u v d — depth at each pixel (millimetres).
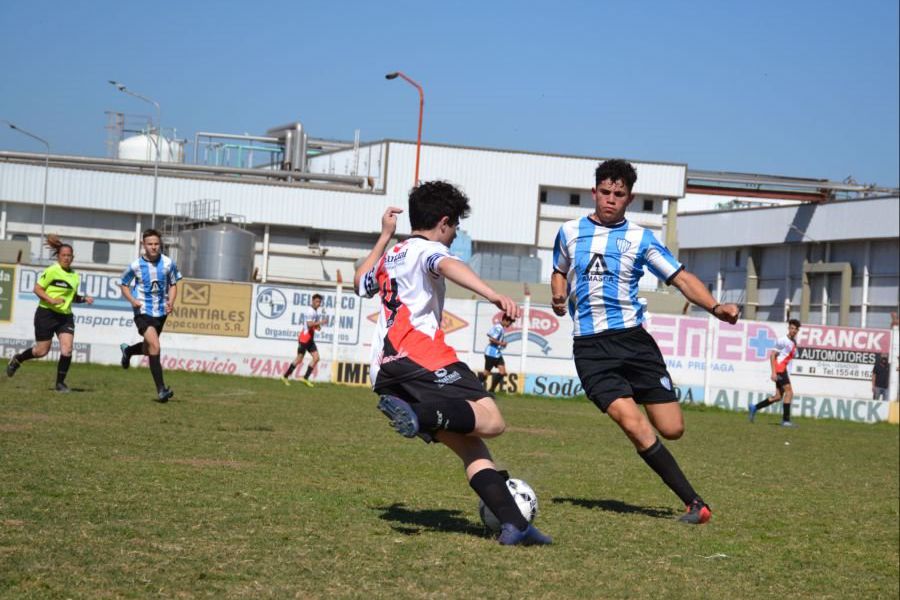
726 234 83062
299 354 33656
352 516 8617
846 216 73312
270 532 7645
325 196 74000
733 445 21312
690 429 26031
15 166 69688
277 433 15914
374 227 74625
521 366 37500
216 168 74875
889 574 8234
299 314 36906
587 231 10016
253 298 36656
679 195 78312
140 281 19906
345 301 36719
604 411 10055
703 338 38250
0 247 59094
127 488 9195
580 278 10047
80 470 10109
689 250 88062
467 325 37438
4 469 9812
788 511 11445
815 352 38562
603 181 9930
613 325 10023
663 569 7512
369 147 79500
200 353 36250
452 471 12438
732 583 7309
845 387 38656
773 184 81938
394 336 7508
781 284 79625
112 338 35875
